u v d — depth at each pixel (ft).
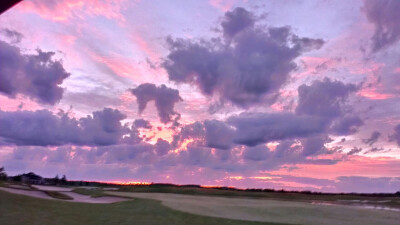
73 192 132.36
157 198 107.45
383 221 69.36
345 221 68.44
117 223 59.52
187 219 65.16
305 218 71.10
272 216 72.54
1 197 77.10
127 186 204.03
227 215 71.61
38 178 197.36
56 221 59.31
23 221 57.72
